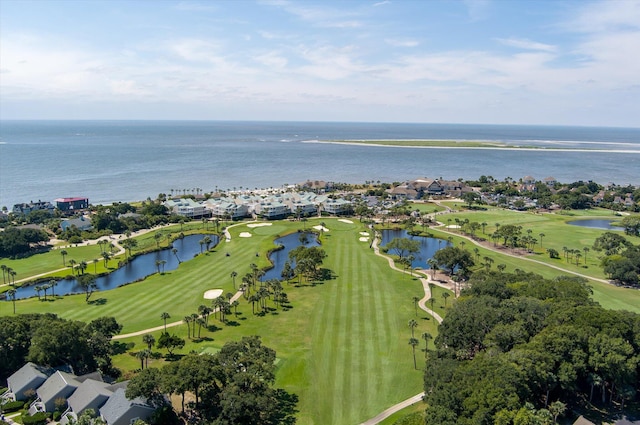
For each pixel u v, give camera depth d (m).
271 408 71.31
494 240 194.25
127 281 147.88
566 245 185.62
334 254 174.00
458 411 66.94
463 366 74.56
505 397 64.38
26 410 74.19
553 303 93.75
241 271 151.88
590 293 119.94
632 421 70.75
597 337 77.06
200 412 72.94
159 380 71.88
